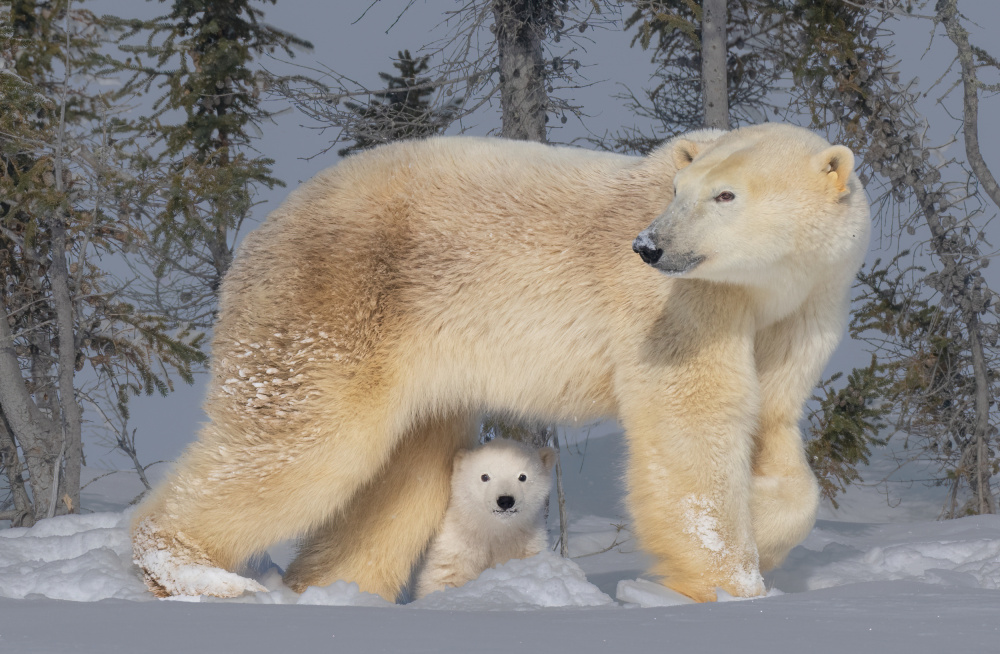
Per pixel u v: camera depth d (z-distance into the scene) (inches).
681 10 779.4
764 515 346.3
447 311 353.7
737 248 301.3
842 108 799.7
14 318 812.0
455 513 403.5
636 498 336.5
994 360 848.3
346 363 343.9
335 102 750.5
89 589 328.5
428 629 191.5
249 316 354.6
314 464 341.1
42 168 722.2
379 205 362.9
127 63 798.5
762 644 166.7
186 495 340.5
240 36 868.0
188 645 168.2
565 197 359.3
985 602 210.7
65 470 740.0
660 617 210.8
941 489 1029.2
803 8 789.9
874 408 789.9
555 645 169.6
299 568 394.6
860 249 325.7
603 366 352.8
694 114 847.1
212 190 743.1
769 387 355.6
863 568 388.2
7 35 753.6
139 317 784.3
